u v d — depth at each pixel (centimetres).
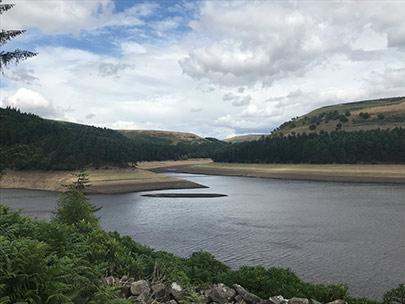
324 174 14238
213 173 18450
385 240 3766
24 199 8100
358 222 4844
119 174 11869
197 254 1495
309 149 16600
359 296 2238
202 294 1152
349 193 8819
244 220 5169
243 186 11519
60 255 958
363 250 3369
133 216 5659
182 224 4906
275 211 6009
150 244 3734
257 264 2966
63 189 10256
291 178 14700
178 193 9475
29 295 609
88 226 1464
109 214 5891
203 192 9744
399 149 14438
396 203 6825
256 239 3903
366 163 14925
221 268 1436
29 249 673
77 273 774
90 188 9919
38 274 644
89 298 749
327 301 1277
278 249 3447
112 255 1158
